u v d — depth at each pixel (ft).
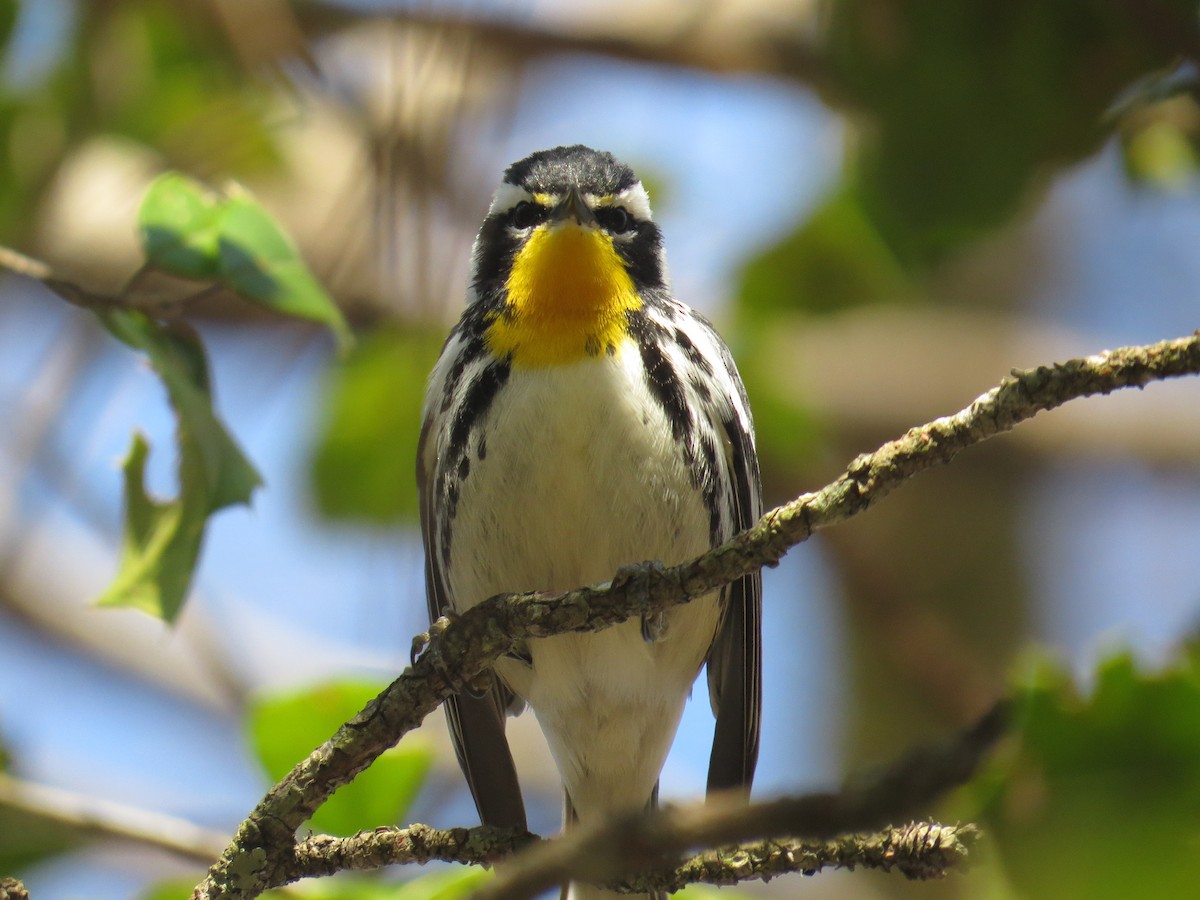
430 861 22.97
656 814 15.44
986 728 17.31
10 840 33.78
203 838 30.63
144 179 53.62
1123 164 38.81
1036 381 20.42
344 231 48.08
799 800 14.87
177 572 30.19
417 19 40.96
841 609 60.49
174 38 53.06
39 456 50.57
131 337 29.91
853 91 33.37
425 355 47.11
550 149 37.81
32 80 50.96
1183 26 30.42
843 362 62.54
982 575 59.72
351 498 52.90
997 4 31.94
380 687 30.81
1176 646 17.92
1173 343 19.97
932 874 20.74
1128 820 16.89
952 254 35.29
